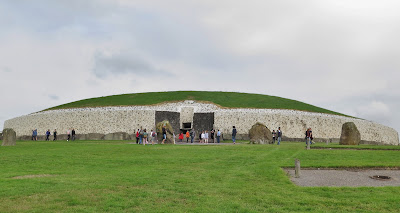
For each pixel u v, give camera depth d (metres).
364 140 51.75
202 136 38.44
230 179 13.25
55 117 54.12
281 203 9.97
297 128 50.06
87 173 14.27
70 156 20.17
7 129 30.92
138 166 16.47
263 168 15.66
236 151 23.14
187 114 52.12
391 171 15.49
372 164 16.61
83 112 52.72
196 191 11.14
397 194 11.09
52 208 8.98
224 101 60.44
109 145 29.88
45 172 14.47
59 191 10.68
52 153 21.73
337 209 9.45
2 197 9.90
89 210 8.88
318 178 13.94
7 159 18.62
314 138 49.34
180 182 12.55
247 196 10.65
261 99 63.94
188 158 19.28
